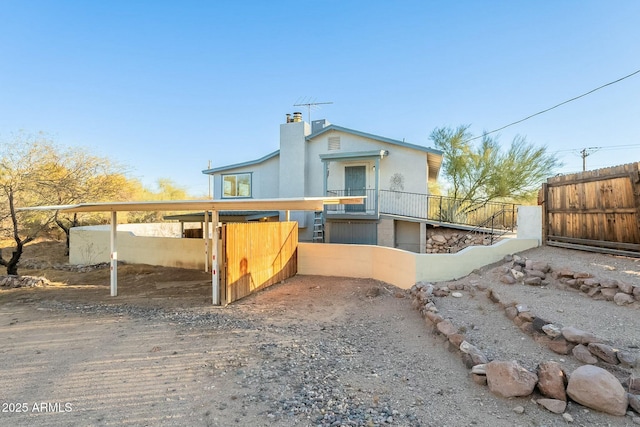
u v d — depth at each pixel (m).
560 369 3.26
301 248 11.87
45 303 8.54
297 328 6.15
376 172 14.52
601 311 4.78
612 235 6.53
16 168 11.61
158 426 3.07
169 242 14.72
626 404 2.89
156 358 4.75
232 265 8.31
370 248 10.64
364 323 6.36
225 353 4.92
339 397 3.59
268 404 3.46
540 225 8.55
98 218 21.59
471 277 7.49
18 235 12.08
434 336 5.20
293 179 16.55
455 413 3.17
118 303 8.51
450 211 18.19
